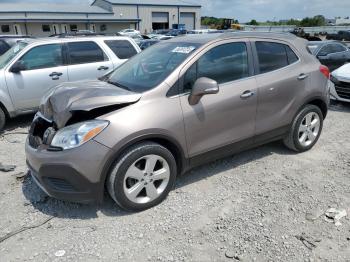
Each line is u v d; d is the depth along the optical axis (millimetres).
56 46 6684
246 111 3900
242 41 3959
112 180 3129
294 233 3004
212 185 3879
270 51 4203
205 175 4121
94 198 3102
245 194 3680
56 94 3402
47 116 3393
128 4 55844
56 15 48781
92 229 3105
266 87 4031
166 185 3459
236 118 3832
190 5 60969
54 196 3184
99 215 3314
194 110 3463
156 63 3799
